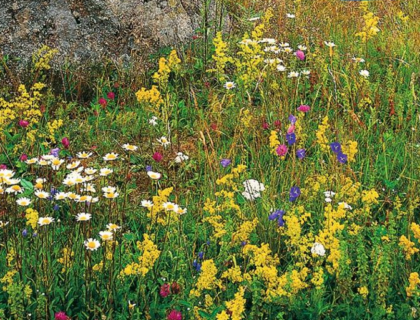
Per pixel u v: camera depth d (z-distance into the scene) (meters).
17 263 2.66
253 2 5.11
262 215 3.07
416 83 4.38
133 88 4.44
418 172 3.38
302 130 3.67
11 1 4.41
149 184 3.54
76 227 2.98
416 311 2.59
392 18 5.21
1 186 2.95
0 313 2.49
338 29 5.06
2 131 3.73
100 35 4.57
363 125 3.74
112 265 2.69
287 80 4.22
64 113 4.09
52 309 2.63
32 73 4.33
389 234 2.77
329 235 2.69
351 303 2.69
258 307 2.59
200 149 3.73
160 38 4.74
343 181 3.20
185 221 3.13
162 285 2.66
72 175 3.00
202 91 4.36
